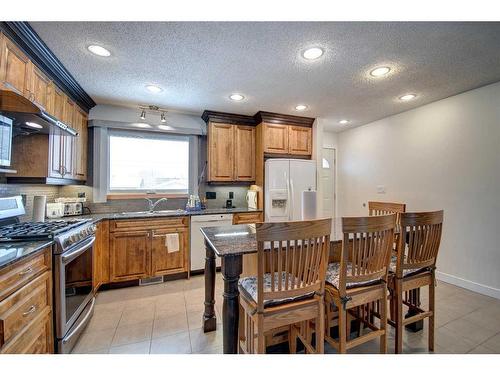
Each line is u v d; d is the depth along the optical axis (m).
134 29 1.67
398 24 1.61
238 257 1.37
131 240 2.85
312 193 2.20
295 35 1.74
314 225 1.25
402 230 1.59
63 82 2.34
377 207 2.58
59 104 2.32
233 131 3.68
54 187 2.95
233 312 1.36
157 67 2.21
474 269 2.71
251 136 3.79
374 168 4.07
